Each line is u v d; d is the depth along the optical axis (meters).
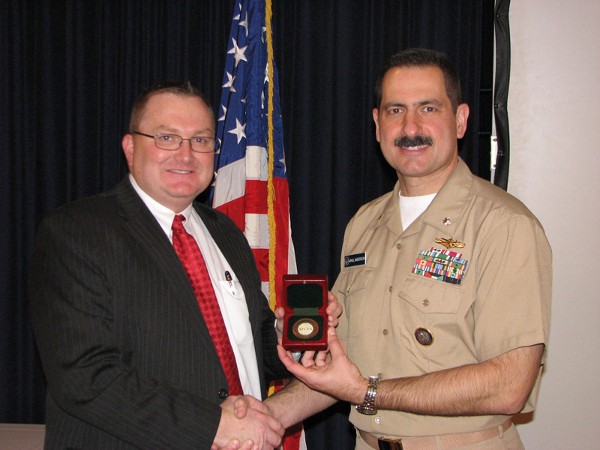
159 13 3.23
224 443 1.61
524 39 3.04
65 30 3.26
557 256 3.00
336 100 3.12
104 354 1.60
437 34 3.06
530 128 3.04
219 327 1.78
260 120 2.72
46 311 1.63
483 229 1.72
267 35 2.74
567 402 2.97
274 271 2.67
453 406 1.59
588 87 2.99
